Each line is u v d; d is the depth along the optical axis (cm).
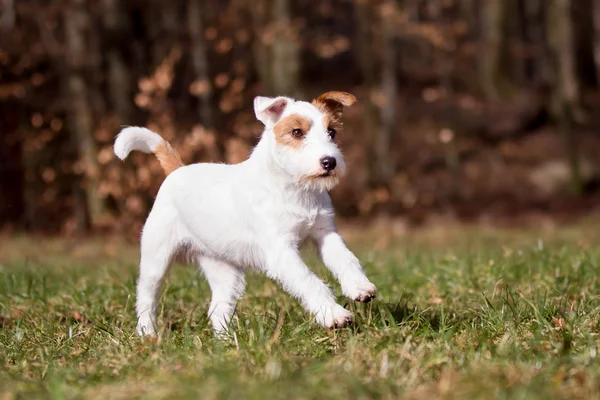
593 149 1828
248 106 1559
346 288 449
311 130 462
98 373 394
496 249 918
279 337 437
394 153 1758
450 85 2072
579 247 800
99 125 1376
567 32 2062
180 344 454
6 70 1422
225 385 339
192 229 509
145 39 1573
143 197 1332
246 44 1645
